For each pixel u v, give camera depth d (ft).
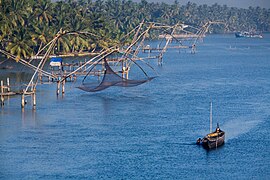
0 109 502.79
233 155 376.27
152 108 522.47
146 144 397.80
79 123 455.63
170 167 352.28
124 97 579.48
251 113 504.43
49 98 560.61
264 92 629.51
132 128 442.50
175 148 389.19
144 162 360.28
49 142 399.44
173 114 497.05
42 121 459.73
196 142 401.70
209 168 351.87
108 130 434.71
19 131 427.33
